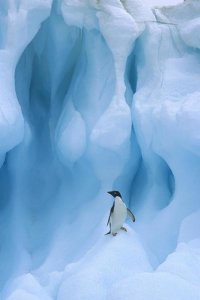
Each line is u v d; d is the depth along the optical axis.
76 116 9.30
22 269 8.48
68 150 9.08
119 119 8.81
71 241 8.81
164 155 8.80
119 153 8.99
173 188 9.52
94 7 9.46
